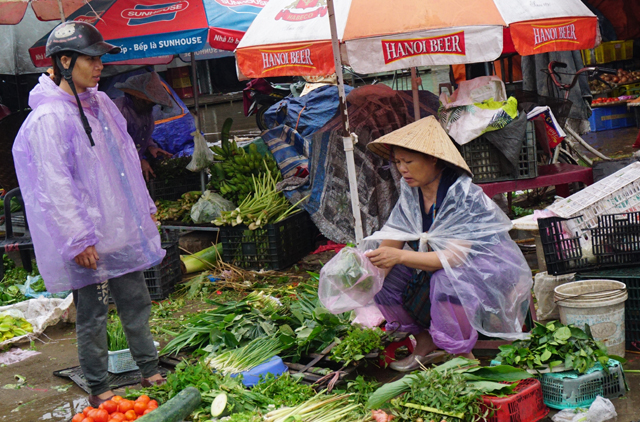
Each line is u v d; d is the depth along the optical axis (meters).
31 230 2.98
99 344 3.14
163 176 7.25
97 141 3.03
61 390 3.61
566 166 5.59
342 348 3.36
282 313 4.04
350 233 5.93
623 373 3.02
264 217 5.66
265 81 9.01
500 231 3.08
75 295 3.11
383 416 2.68
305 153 6.39
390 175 6.00
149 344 3.33
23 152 2.93
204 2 5.93
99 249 3.01
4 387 3.71
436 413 2.66
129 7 6.08
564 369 2.94
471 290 3.01
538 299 3.80
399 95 6.35
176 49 5.73
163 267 5.30
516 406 2.73
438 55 4.25
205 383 3.02
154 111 7.92
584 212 3.81
